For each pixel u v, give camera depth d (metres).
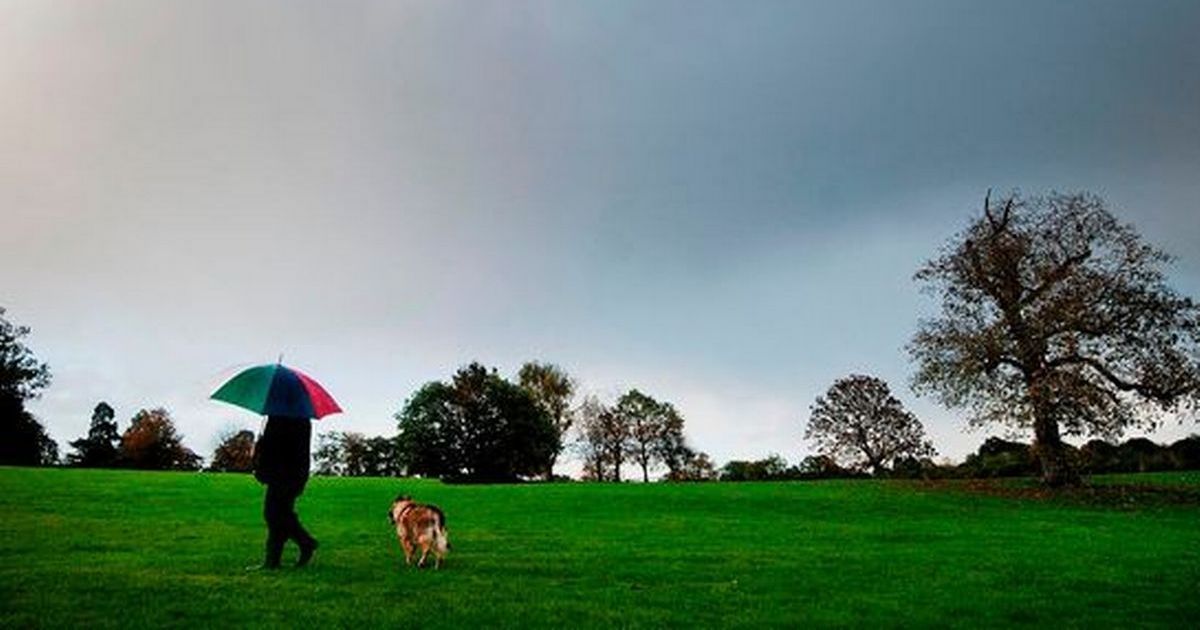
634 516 30.59
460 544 20.73
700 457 114.50
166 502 30.70
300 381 14.46
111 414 109.00
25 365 85.25
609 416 113.88
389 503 34.22
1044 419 42.09
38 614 10.77
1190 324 41.16
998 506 36.53
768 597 13.72
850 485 48.41
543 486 48.62
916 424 73.88
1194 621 12.38
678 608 12.64
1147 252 42.03
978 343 42.91
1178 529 27.64
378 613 11.30
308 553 15.16
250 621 10.73
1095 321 41.38
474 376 96.31
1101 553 20.52
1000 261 43.94
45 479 37.66
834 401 75.38
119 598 11.94
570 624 11.14
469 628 10.70
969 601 13.66
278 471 14.62
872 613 12.59
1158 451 63.09
